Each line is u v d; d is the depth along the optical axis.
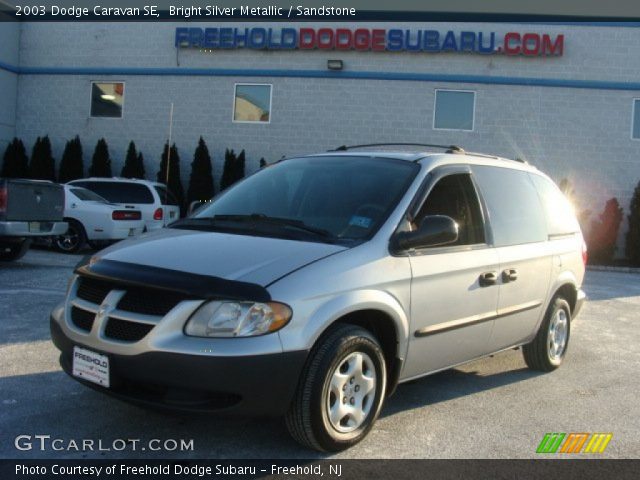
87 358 3.72
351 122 18.17
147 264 3.75
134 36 19.09
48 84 19.61
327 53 18.22
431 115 17.92
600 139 17.55
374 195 4.44
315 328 3.57
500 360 6.38
